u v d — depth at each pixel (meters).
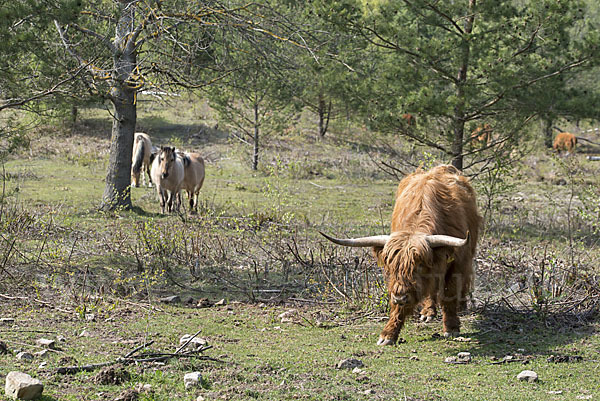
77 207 16.44
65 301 8.32
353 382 5.73
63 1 10.16
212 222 12.73
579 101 15.03
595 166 29.48
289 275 10.60
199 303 8.84
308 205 19.91
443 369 6.30
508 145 16.20
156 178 17.27
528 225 16.73
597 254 12.52
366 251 10.97
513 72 14.72
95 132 32.41
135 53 15.22
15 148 12.73
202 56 15.62
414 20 16.12
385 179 26.42
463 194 7.79
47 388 4.98
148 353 6.14
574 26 15.75
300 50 16.09
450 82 15.95
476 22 15.48
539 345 7.25
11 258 9.92
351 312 8.69
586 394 5.55
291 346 7.02
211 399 5.05
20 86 11.14
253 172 27.00
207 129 34.09
